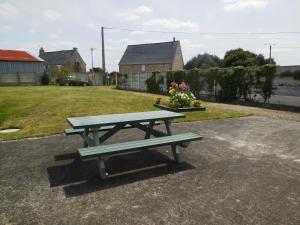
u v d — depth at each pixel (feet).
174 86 38.60
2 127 25.93
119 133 22.80
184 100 36.14
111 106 38.63
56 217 9.84
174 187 12.30
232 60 166.71
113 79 142.72
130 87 91.35
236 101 51.11
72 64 198.39
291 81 41.16
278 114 34.65
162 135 17.89
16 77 112.98
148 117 16.65
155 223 9.39
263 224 9.30
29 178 13.44
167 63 163.02
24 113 32.22
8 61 122.11
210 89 56.95
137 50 184.44
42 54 212.23
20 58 127.24
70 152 17.65
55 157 16.66
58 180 13.19
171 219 9.64
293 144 19.53
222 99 54.19
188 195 11.48
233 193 11.65
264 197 11.27
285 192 11.74
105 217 9.82
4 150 18.16
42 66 133.49
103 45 127.03
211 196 11.38
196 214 9.96
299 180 13.04
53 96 51.83
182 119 29.45
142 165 15.19
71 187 12.39
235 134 22.68
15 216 9.91
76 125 13.98
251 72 47.57
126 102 44.16
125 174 13.91
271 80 44.06
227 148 18.45
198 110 35.96
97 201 11.03
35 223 9.46
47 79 120.88
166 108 36.09
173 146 15.44
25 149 18.37
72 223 9.45
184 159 16.17
